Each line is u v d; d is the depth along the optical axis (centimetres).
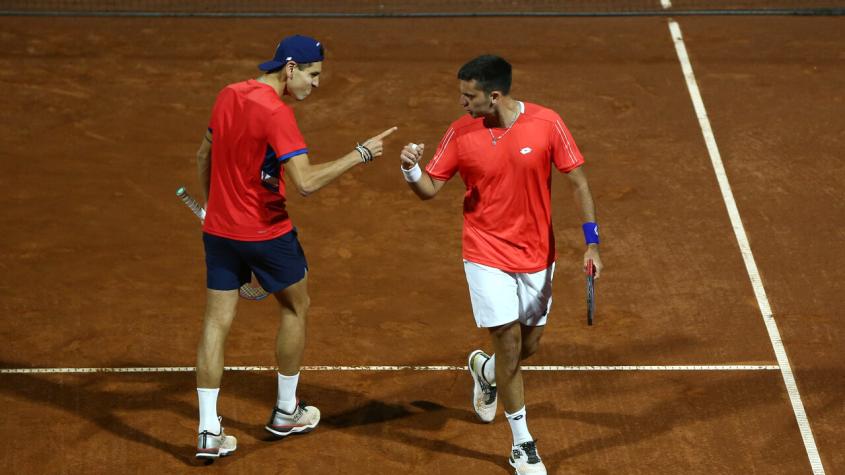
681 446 2378
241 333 2791
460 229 3350
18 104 4209
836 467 2311
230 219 2217
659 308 2908
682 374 2625
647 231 3316
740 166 3731
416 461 2342
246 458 2348
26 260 3139
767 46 4766
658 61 4616
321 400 2541
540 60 4638
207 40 4869
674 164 3753
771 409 2494
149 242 3262
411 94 4325
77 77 4466
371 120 4106
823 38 4850
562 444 2391
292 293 2306
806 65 4569
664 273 3083
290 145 2142
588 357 2695
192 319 2862
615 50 4734
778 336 2777
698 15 5116
